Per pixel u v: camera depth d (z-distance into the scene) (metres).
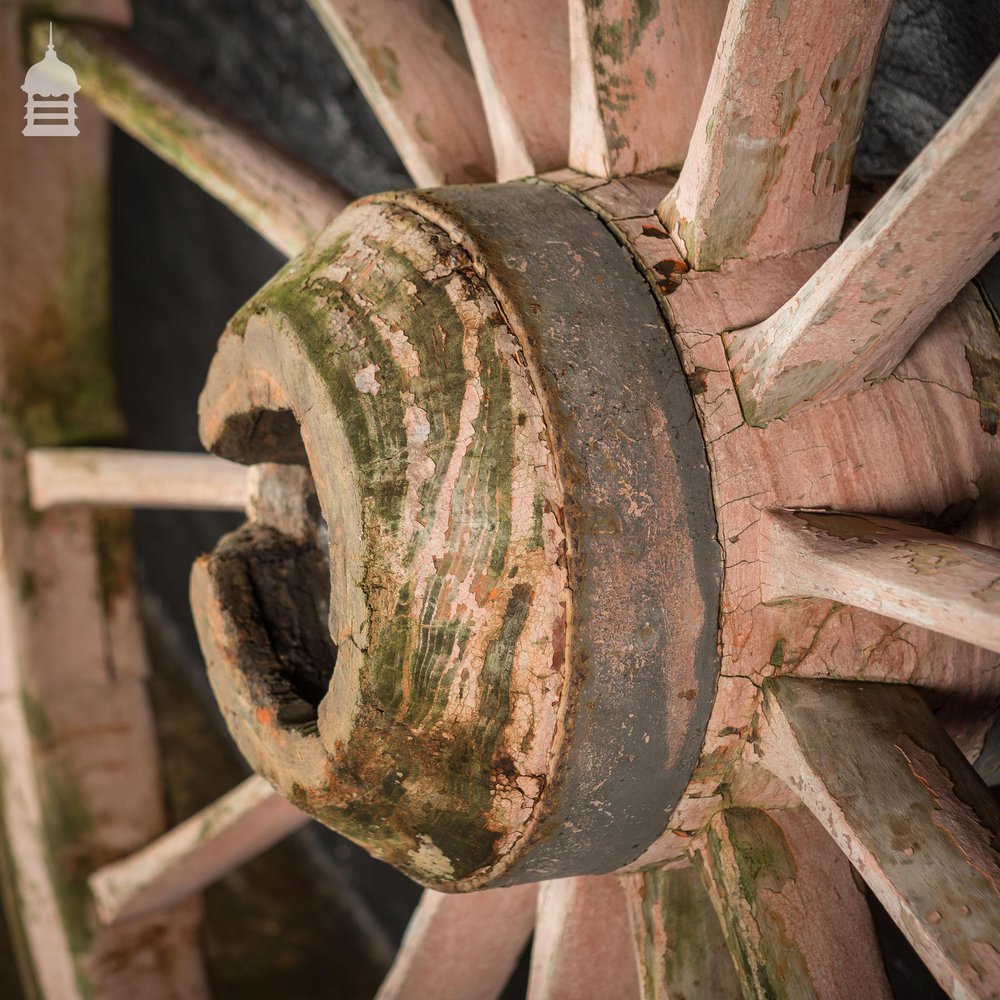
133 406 3.11
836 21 0.87
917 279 0.84
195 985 2.14
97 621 2.15
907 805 0.88
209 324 2.72
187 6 2.41
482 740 0.92
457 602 0.90
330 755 0.99
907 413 0.96
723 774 0.96
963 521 0.98
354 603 0.93
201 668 2.98
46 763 2.08
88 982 2.05
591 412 0.88
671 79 1.07
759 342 0.90
